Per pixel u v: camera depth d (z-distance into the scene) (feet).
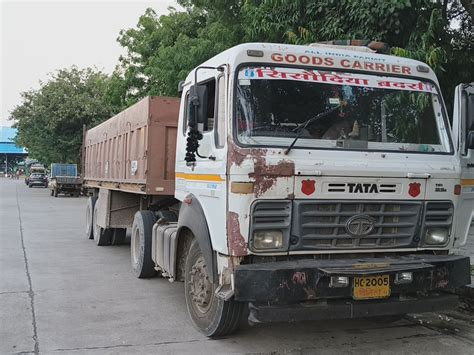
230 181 14.58
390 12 23.79
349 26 25.80
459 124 17.19
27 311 20.44
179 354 15.84
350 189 15.02
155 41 63.87
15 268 28.99
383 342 17.12
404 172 15.62
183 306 21.50
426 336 17.84
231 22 37.60
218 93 16.12
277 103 15.48
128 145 29.40
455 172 16.48
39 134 123.13
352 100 16.22
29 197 104.63
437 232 16.37
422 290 15.14
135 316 19.98
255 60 15.56
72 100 114.32
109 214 33.06
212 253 15.85
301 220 14.60
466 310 21.06
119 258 32.94
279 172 14.42
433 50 23.11
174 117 25.86
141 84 71.51
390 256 15.93
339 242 15.12
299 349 16.35
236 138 14.82
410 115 16.81
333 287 14.05
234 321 16.57
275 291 13.78
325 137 15.56
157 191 25.50
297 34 27.63
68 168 115.96
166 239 21.42
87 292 23.71
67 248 36.83
